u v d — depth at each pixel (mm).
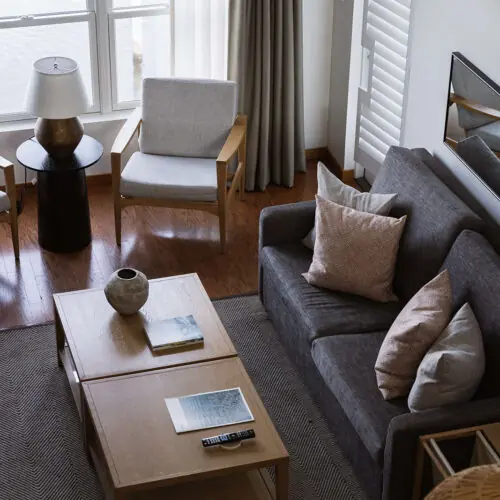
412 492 3174
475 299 3395
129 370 3484
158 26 5531
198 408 3303
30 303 4590
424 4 4348
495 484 1555
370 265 3904
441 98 4297
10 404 3922
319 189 4207
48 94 4582
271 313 4352
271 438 3180
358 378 3465
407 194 4023
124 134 5043
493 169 3846
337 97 5840
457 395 3117
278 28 5410
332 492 3490
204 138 5230
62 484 3521
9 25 5234
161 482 3008
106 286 3756
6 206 4727
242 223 5383
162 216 5422
